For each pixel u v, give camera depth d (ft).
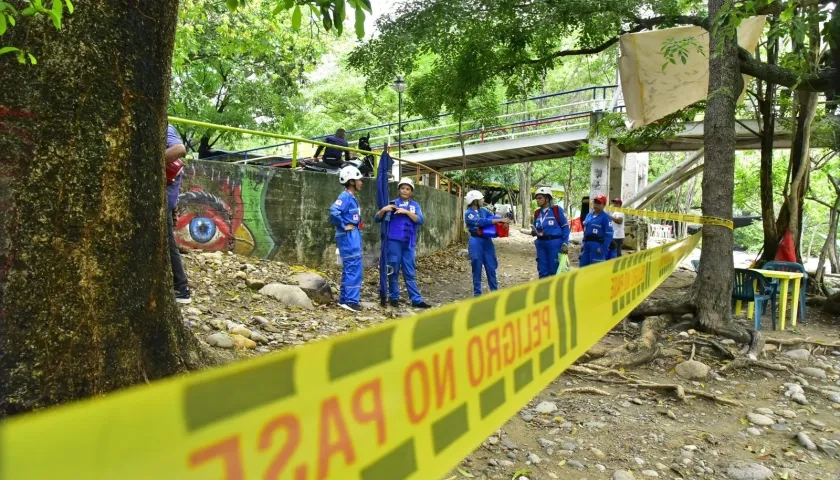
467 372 2.95
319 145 31.45
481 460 9.62
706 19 21.07
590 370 14.55
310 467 1.87
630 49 29.45
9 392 5.74
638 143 37.19
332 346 2.00
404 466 2.38
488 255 25.12
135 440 1.23
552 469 9.41
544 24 28.48
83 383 6.19
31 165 5.87
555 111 82.07
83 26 6.13
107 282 6.45
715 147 18.89
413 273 24.61
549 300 4.14
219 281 20.27
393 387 2.35
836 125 28.66
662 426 11.46
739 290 21.70
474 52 32.19
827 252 32.12
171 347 7.69
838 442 10.69
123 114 6.52
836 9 6.63
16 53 5.85
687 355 16.44
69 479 1.06
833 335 20.90
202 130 50.90
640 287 8.16
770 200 31.24
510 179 102.53
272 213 27.71
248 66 51.83
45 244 5.94
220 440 1.51
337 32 8.86
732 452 10.36
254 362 1.65
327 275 28.81
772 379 14.99
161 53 7.11
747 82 29.86
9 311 5.79
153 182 7.13
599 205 26.84
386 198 24.26
